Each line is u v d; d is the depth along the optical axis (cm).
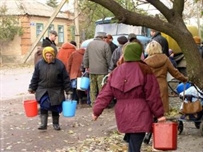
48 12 4672
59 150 842
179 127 933
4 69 3334
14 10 4325
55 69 972
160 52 884
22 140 916
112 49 1319
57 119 1001
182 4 604
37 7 4597
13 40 4359
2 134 965
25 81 2233
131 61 645
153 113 640
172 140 616
